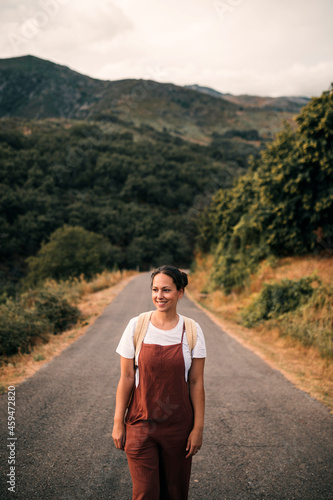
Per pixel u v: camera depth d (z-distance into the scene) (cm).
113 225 6512
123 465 282
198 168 9181
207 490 254
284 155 1338
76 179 7719
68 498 232
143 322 183
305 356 742
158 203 8131
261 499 245
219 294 1692
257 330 1027
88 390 474
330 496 252
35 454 290
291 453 317
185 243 6644
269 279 1346
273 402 459
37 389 463
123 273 3200
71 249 3234
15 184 6225
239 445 331
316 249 1345
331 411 431
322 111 1181
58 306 996
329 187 1214
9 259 5434
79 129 9769
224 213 2073
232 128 19175
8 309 873
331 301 903
